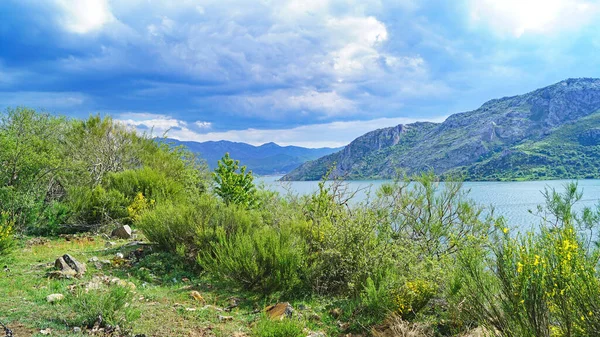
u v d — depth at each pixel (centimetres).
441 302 586
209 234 867
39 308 507
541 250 352
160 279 766
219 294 697
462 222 725
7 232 775
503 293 385
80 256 847
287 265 700
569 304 333
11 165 1105
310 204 888
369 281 606
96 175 1541
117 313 500
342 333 545
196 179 1734
